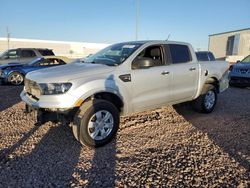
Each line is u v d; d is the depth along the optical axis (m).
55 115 3.45
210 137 4.11
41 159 3.26
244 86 9.64
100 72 3.67
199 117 5.29
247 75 9.23
